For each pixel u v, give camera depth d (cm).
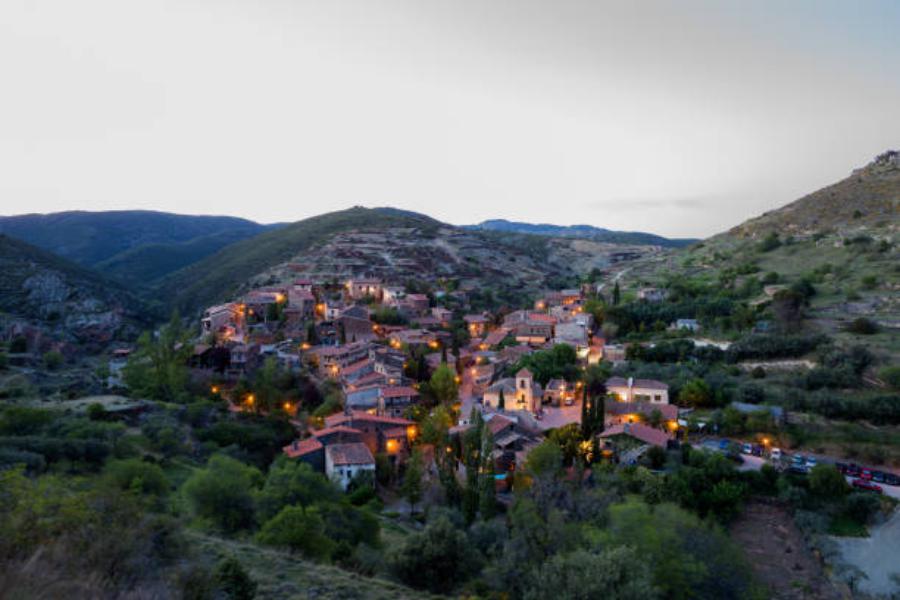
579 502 5138
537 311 16162
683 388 8744
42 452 5284
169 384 9150
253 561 2980
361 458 6825
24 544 1551
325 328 13088
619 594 2494
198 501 4134
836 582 4969
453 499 6106
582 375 10112
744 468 6706
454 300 17200
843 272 12800
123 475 4425
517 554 3500
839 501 6025
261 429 8006
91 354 15288
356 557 3778
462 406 9681
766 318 11219
